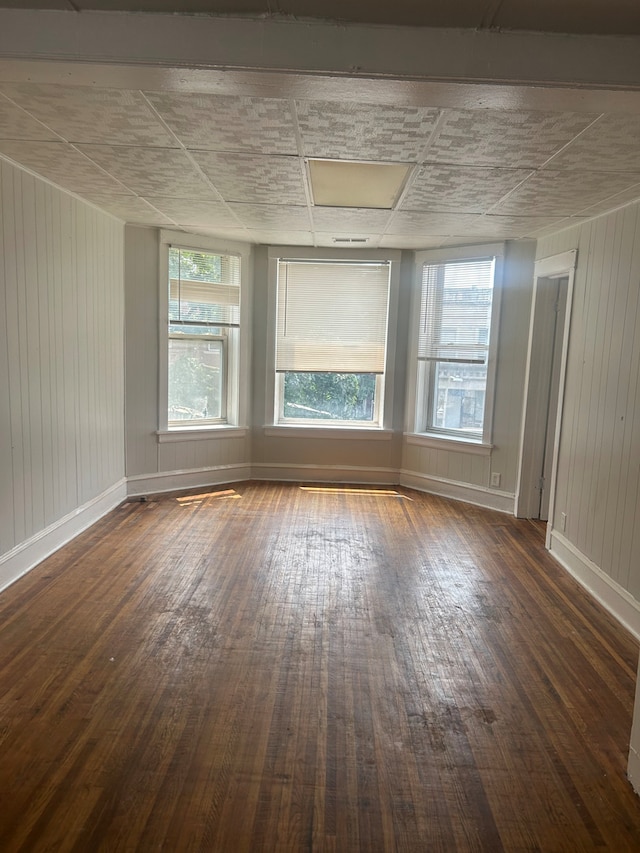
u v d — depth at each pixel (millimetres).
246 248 5176
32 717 2049
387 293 5277
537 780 1846
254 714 2113
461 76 1650
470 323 4910
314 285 5316
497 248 4613
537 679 2398
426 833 1631
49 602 2928
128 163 2910
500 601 3131
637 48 1645
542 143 2379
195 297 4984
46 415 3432
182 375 5113
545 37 1637
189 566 3465
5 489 3020
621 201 3094
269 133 2400
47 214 3340
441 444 5160
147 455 4934
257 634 2686
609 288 3244
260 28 1614
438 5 1525
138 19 1605
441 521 4516
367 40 1626
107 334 4320
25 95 2070
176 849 1546
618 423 3037
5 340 2957
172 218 4262
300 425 5543
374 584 3303
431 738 2020
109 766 1831
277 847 1564
